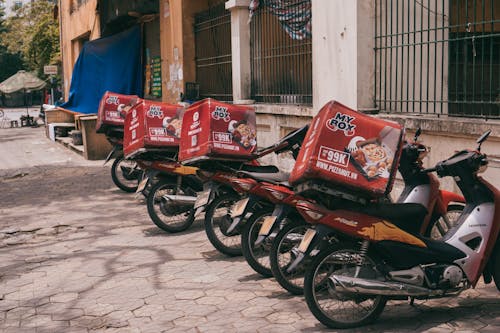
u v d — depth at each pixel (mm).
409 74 7602
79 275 6055
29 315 5051
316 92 8734
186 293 5352
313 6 8672
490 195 4566
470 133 6035
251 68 11055
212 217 6328
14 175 13336
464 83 6594
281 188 5234
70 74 26094
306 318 4625
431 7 7527
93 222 8445
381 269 4312
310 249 4293
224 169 6316
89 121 15305
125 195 10445
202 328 4555
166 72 15203
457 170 4582
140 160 7574
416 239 4320
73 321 4867
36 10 45969
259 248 6219
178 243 7059
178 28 13984
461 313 4570
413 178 5215
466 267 4441
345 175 4168
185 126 6473
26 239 7684
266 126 10484
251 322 4609
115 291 5516
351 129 4211
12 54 65562
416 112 7395
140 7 15820
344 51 7949
